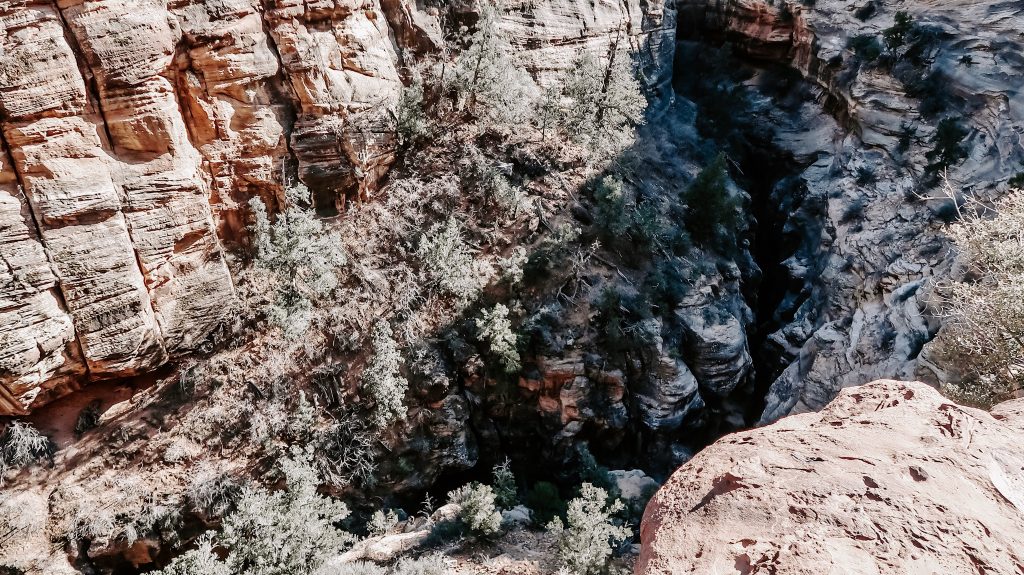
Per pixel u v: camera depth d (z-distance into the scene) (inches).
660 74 1482.5
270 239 798.5
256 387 780.0
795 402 989.2
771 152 1496.1
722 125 1539.1
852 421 205.0
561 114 1096.2
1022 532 149.5
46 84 639.8
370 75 910.4
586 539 573.0
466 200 968.9
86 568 676.1
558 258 919.7
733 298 1071.6
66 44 646.5
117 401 765.9
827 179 1306.6
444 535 668.7
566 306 895.1
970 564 140.6
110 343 722.8
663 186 1182.3
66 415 744.3
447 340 848.3
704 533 164.1
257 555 587.8
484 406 863.7
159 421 756.0
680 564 158.1
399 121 949.8
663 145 1342.3
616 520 702.5
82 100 666.8
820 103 1469.0
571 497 860.6
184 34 734.5
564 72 1240.2
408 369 816.9
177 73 749.3
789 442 191.8
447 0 1048.8
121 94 690.2
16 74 622.2
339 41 863.7
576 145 1091.9
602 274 939.3
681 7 1802.4
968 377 543.5
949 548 144.3
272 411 766.5
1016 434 188.1
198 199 769.6
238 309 818.2
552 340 861.2
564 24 1218.6
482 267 908.0
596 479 776.3
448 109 1048.2
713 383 958.4
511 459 885.2
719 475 183.3
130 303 726.5
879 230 1083.3
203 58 755.4
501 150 1031.0
